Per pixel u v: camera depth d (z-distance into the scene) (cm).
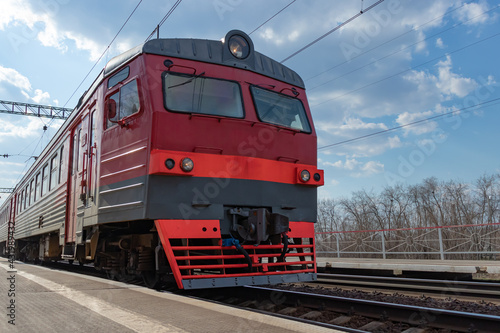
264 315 383
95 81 764
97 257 816
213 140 601
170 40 622
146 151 564
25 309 395
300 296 559
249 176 622
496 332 387
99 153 698
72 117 925
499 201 2127
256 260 583
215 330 326
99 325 335
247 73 669
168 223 549
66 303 430
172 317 369
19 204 1758
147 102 576
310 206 692
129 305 423
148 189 548
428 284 795
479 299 651
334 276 991
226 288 651
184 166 560
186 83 607
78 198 810
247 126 635
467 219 2095
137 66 614
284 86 722
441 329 422
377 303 473
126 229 721
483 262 1020
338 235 1488
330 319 489
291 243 652
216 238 581
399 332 422
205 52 641
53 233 1148
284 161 670
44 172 1251
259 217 588
